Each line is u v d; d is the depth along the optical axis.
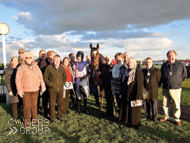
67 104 4.77
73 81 4.75
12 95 3.93
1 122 3.86
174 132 3.32
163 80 3.96
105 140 2.96
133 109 3.42
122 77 3.81
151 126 3.67
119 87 3.92
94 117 4.32
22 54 5.19
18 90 3.36
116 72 3.91
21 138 3.04
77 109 5.15
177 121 3.80
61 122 3.90
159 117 4.34
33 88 3.55
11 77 3.90
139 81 3.27
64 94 4.56
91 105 5.80
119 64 3.94
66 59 4.46
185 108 5.31
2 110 4.91
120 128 3.57
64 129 3.47
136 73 3.34
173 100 3.82
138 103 3.28
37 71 3.65
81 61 4.69
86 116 4.42
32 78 3.53
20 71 3.41
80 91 4.62
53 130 3.41
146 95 3.51
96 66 4.36
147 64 3.97
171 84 3.75
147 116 4.21
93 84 5.34
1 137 3.04
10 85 3.86
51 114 3.91
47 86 4.02
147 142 2.89
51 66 3.81
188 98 6.77
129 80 3.34
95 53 4.39
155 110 3.93
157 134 3.23
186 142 2.91
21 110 4.94
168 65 3.88
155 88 3.89
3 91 6.07
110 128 3.54
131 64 3.34
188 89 9.23
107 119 4.16
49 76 3.85
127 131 3.36
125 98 3.54
